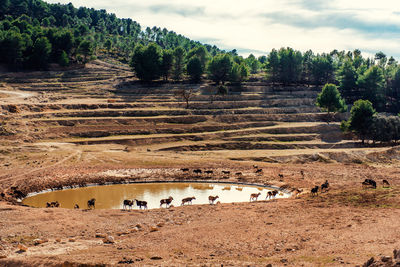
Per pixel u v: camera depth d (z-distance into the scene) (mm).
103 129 121812
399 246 27000
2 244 34031
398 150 105312
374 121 125875
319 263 24734
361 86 187375
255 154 102875
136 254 29672
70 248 32688
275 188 72250
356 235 32031
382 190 52062
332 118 157750
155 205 59250
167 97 167875
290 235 34375
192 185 74750
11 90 168625
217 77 197375
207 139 122000
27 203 59531
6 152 90500
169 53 195125
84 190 69500
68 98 159125
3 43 195750
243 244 32250
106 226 42031
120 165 86000
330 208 45625
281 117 151125
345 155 102062
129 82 187875
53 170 77688
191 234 36906
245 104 165625
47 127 115625
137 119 132375
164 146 111250
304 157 100312
